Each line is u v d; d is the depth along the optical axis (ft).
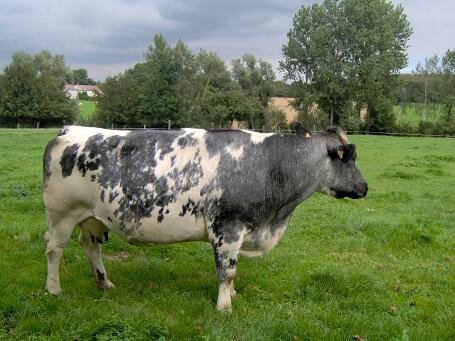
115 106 105.19
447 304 10.69
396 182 28.53
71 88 202.28
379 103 94.68
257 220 9.84
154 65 98.43
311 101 98.73
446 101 102.78
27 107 114.11
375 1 96.99
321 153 10.18
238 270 12.53
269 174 9.77
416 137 84.89
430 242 15.53
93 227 10.49
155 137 9.95
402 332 8.76
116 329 8.16
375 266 13.34
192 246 14.44
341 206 21.15
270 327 8.88
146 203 9.61
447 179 29.81
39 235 14.62
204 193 9.53
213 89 111.04
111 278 11.61
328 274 11.46
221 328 8.73
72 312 9.34
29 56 135.13
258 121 102.99
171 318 9.28
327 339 8.64
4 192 20.92
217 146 9.75
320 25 98.37
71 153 9.93
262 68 114.52
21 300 9.70
